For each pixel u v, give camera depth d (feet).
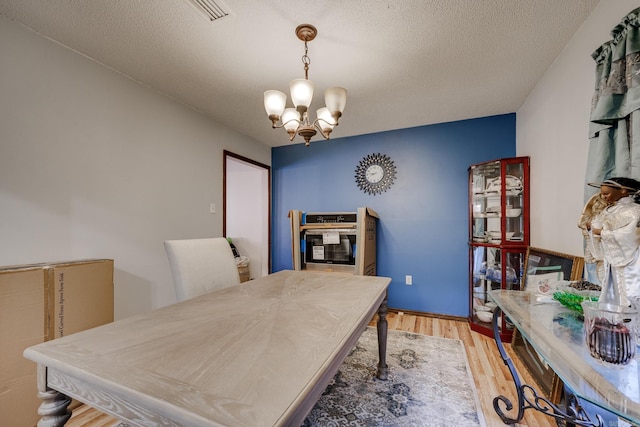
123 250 6.86
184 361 2.48
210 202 9.57
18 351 4.43
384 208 11.16
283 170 13.16
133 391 2.02
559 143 6.15
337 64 6.48
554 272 6.14
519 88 7.64
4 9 4.75
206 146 9.45
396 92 7.86
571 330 3.41
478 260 9.23
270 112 5.06
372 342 8.00
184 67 6.62
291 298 4.56
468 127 9.94
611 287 3.49
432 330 8.92
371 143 11.44
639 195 3.46
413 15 4.91
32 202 5.30
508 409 4.73
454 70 6.74
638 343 2.72
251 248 14.61
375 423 4.71
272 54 6.09
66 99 5.81
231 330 3.21
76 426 4.72
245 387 2.08
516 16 4.93
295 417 2.00
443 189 10.30
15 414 4.35
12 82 5.05
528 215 7.94
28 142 5.25
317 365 2.42
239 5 4.68
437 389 5.66
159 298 7.70
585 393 2.36
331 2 4.61
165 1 4.59
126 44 5.75
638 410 2.15
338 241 10.19
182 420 1.81
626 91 3.75
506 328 7.94
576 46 5.40
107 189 6.54
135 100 7.18
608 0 4.41
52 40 5.59
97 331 3.17
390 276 10.96
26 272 4.57
